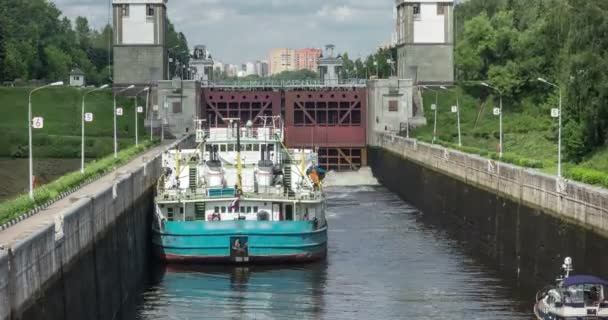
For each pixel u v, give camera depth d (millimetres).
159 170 108000
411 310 66500
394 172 151000
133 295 72125
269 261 80062
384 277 77875
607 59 100812
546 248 76125
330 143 165750
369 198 141250
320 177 94688
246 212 81875
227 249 79188
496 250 91875
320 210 84062
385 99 163250
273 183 86438
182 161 89688
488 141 143500
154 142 142750
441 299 69875
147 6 171625
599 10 102188
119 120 167625
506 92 162250
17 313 42188
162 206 82125
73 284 53969
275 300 69438
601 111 101812
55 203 64875
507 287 74500
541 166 90938
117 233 70500
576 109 106000
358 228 106312
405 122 162625
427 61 173500
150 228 93812
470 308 67062
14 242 43844
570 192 70375
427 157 129125
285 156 93250
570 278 54719
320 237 82688
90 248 59531
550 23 120500
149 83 172250
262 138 89562
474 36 175125
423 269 81688
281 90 164875
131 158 109938
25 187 122000
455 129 155500
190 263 80250
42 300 46656
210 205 81938
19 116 170250
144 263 87250
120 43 172250
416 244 95438
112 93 174125
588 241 66250
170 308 67375
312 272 79250
